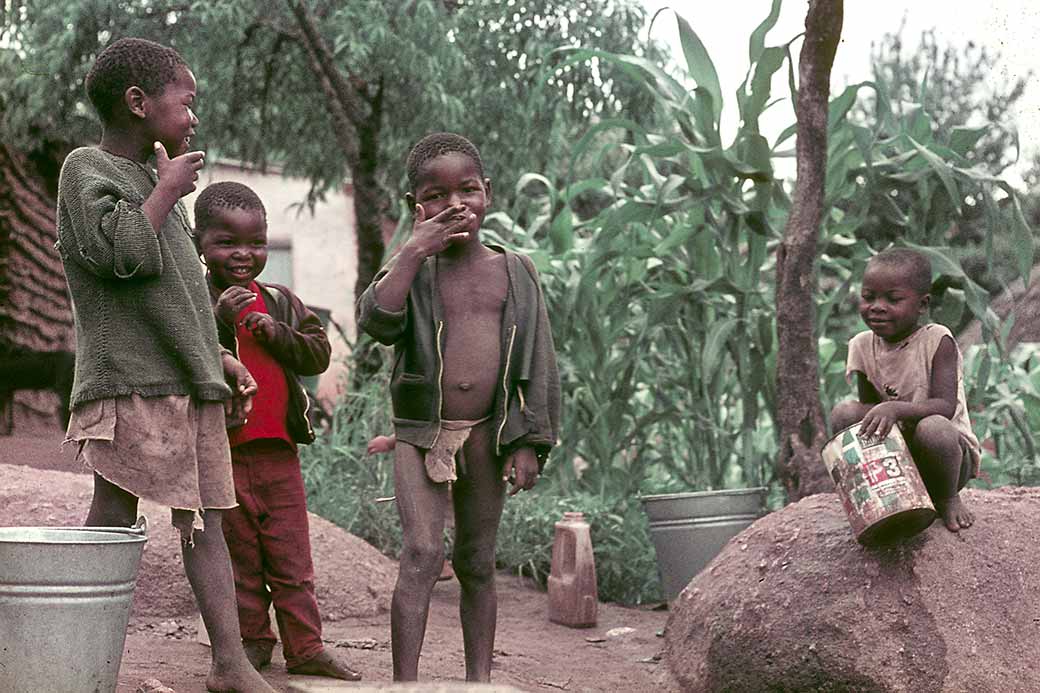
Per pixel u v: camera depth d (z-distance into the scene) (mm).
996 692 3957
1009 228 9312
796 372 5832
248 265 4113
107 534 3207
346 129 10148
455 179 3664
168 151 3490
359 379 8695
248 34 9992
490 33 9867
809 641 4176
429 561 3566
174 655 4305
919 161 6871
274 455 4129
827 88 5805
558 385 3773
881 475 3945
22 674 3008
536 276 3828
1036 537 4363
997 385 7008
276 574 4113
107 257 3154
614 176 6926
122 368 3248
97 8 9320
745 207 6891
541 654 5176
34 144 10312
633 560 6766
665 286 6891
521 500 6918
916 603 4105
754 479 6961
